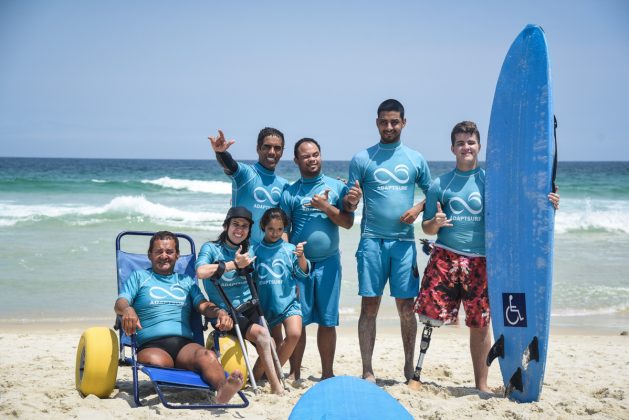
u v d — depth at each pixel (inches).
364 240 221.9
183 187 1250.6
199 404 191.5
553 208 198.4
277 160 226.8
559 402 197.0
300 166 220.2
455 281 211.2
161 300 203.2
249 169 223.0
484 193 210.2
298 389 211.3
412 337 225.1
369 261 220.1
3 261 511.8
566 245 669.3
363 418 144.8
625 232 756.0
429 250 221.0
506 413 182.4
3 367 246.7
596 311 405.1
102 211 812.6
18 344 295.1
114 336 196.2
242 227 205.2
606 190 1248.8
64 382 217.3
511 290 201.9
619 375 249.6
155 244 205.6
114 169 2716.5
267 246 213.6
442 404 191.9
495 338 204.4
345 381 151.7
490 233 206.4
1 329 337.4
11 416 175.0
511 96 210.8
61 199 1024.9
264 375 227.3
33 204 948.6
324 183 222.7
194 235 695.1
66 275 470.0
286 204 223.1
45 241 607.2
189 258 220.1
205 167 3216.0
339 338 331.0
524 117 206.2
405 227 220.4
